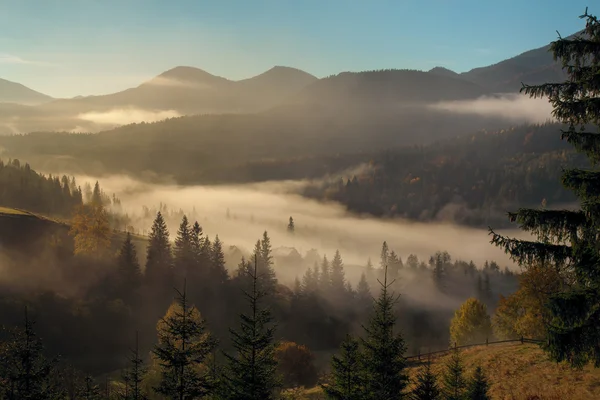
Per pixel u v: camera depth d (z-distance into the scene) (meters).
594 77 12.72
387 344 23.28
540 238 13.73
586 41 13.16
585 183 12.52
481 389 27.27
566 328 13.06
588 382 27.97
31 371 22.77
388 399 22.47
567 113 13.41
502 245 14.30
